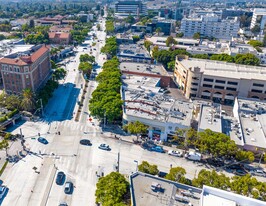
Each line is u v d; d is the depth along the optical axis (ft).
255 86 488.02
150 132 365.81
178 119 361.92
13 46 577.02
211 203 190.29
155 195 209.87
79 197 261.24
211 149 304.71
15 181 277.03
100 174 291.58
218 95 512.63
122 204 206.08
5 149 327.26
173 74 654.53
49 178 284.00
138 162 316.81
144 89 481.87
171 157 329.31
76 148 337.93
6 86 460.96
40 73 497.87
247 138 341.62
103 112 379.35
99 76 524.52
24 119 403.75
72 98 494.18
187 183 245.04
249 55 646.33
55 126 388.78
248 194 234.17
